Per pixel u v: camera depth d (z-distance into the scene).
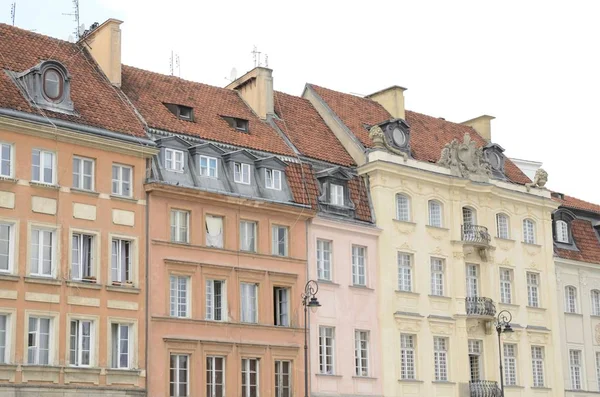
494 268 67.06
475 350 65.12
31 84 48.41
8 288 45.19
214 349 51.88
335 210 59.28
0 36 51.97
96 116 50.50
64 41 55.69
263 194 55.75
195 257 52.12
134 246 49.88
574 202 78.94
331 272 58.47
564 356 70.62
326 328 57.62
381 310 60.22
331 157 61.78
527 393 66.88
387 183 62.12
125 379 48.28
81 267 48.19
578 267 73.56
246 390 53.06
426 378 61.31
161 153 51.97
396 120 64.88
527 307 68.69
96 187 49.09
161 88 58.09
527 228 70.75
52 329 46.44
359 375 58.47
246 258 54.28
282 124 62.12
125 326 49.09
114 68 54.91
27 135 47.00
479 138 75.19
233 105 61.47
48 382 45.66
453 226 65.31
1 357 44.84
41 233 47.03
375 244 61.09
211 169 54.03
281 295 56.22
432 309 62.81
